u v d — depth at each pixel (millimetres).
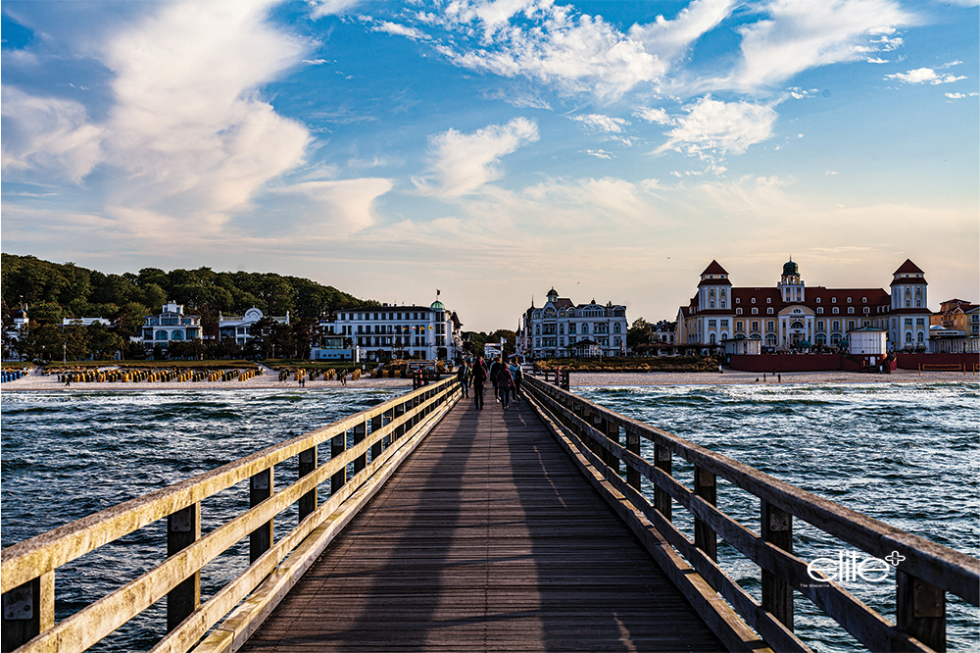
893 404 46812
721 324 125250
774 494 3416
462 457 12273
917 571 2188
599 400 51031
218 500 16125
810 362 88250
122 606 2672
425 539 6742
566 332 126250
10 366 97000
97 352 115188
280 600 4941
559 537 6812
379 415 9914
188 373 82938
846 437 29500
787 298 130125
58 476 20828
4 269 160000
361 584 5375
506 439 14984
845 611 2705
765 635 3576
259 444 28672
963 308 146500
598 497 8805
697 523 4957
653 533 6250
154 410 45906
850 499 17344
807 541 12852
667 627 4504
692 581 4840
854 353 87562
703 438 29297
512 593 5180
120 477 20656
